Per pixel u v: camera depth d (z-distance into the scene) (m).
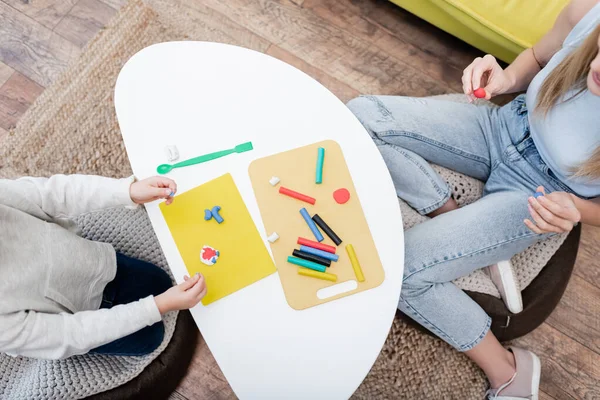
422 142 1.17
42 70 1.51
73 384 0.97
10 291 0.79
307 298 0.89
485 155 1.18
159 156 0.96
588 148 0.95
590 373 1.32
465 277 1.18
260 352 0.87
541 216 0.93
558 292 1.21
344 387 0.86
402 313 1.25
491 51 1.43
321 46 1.57
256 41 1.56
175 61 1.03
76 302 0.90
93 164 1.42
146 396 1.10
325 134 0.99
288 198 0.94
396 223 0.94
